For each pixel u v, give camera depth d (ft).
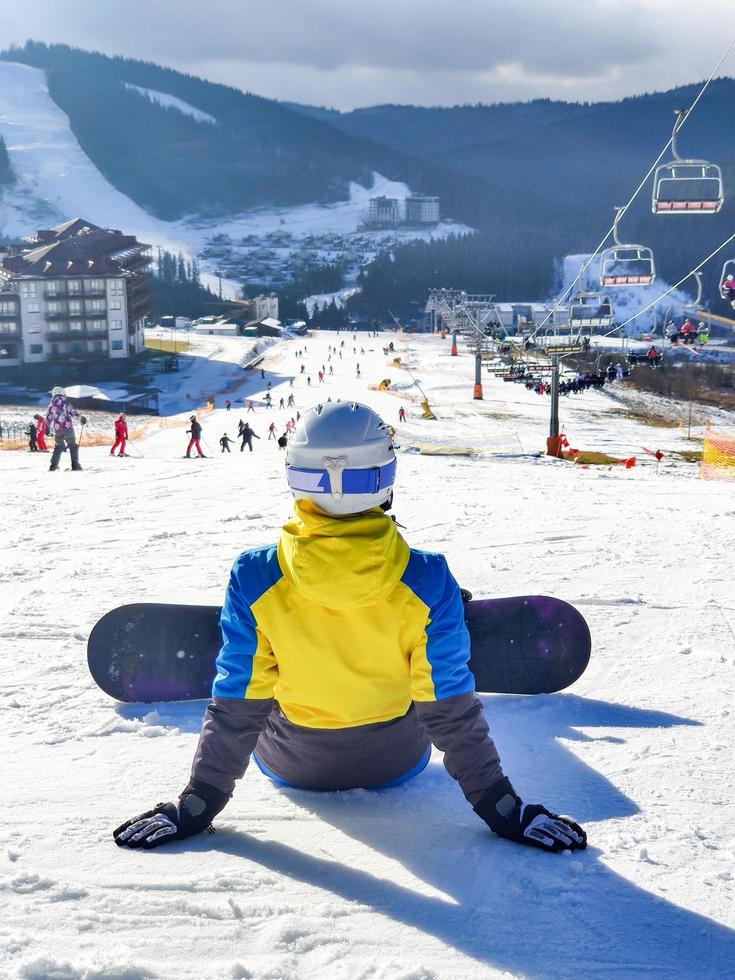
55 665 13.05
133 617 11.00
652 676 12.53
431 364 325.83
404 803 8.13
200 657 10.94
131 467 54.49
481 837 7.39
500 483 41.24
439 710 7.30
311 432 6.95
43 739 9.88
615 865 6.90
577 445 138.41
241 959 5.49
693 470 92.79
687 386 259.19
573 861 6.93
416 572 7.23
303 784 8.39
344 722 7.75
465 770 7.36
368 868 6.82
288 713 7.84
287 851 7.10
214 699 7.51
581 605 17.20
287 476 7.18
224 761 7.38
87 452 91.56
